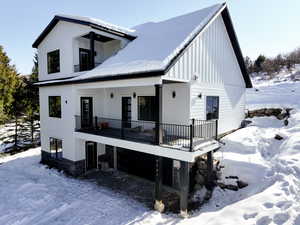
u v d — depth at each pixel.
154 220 6.66
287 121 13.49
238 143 10.43
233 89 12.76
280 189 6.46
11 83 27.16
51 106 12.85
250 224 5.08
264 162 8.83
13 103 18.89
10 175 11.41
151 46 9.53
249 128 13.05
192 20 10.16
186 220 6.54
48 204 7.86
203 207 7.45
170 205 7.81
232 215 5.72
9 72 28.72
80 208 7.50
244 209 5.83
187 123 8.80
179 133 9.10
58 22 12.69
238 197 7.39
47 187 9.54
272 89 23.33
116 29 11.55
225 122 11.99
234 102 13.01
